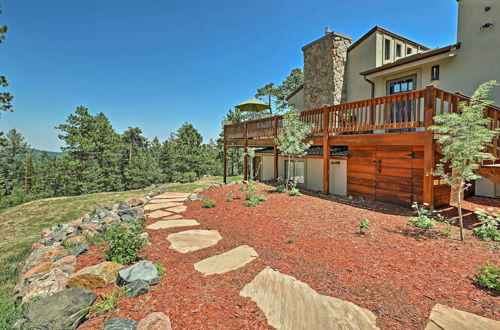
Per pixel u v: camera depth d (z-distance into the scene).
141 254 4.14
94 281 3.15
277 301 2.62
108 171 31.53
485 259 3.32
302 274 3.15
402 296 2.59
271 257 3.74
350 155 7.98
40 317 2.44
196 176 32.38
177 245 4.49
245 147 12.85
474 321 2.15
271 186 10.12
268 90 30.55
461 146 3.90
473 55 7.05
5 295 3.79
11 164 38.66
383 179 6.90
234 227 5.38
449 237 4.19
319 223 5.23
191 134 34.25
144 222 6.17
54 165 30.86
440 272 3.04
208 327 2.29
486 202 6.60
